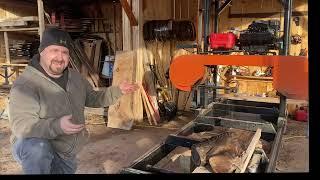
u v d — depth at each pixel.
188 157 2.33
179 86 3.12
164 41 6.07
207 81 3.73
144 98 5.48
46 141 2.18
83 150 4.09
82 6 6.89
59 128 1.94
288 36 3.05
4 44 6.66
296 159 3.77
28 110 2.05
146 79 5.70
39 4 5.28
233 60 2.85
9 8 6.79
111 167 3.54
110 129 5.10
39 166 2.12
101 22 6.95
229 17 6.22
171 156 2.36
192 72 3.04
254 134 2.45
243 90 6.22
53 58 2.12
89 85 2.58
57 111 2.19
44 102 2.14
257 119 3.33
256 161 1.97
